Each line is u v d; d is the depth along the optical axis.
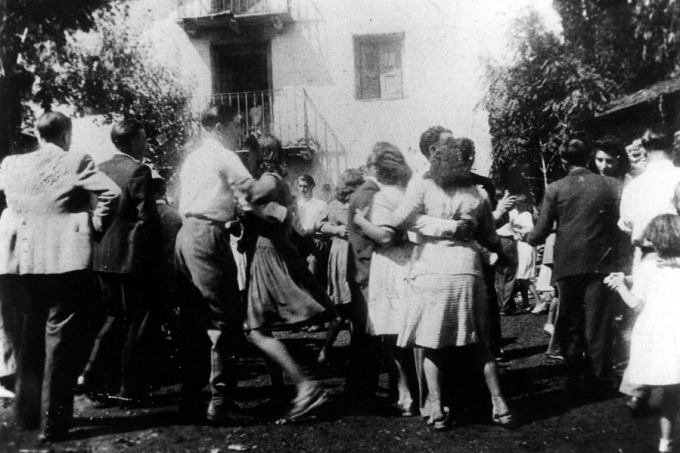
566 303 4.43
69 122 3.93
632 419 3.88
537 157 9.23
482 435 3.63
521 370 5.15
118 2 8.99
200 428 3.77
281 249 3.86
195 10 11.69
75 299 3.66
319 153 11.93
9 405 4.22
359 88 11.88
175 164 9.55
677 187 4.12
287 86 12.14
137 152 4.48
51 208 3.67
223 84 12.19
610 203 4.33
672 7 8.79
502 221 4.74
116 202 3.74
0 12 6.62
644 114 8.13
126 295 4.36
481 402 4.25
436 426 3.69
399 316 4.01
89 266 3.70
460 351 4.25
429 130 4.27
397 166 4.07
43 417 3.61
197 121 10.05
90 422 3.94
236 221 3.95
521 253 8.83
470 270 3.72
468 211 3.73
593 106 8.83
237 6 11.92
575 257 4.32
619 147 4.89
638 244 4.37
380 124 11.77
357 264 4.21
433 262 3.71
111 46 9.00
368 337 4.21
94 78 8.69
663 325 3.55
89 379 4.36
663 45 8.97
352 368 4.24
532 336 6.80
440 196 3.73
